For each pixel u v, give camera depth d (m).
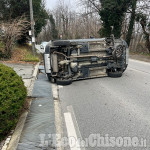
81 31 42.94
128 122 3.70
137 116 3.96
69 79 6.77
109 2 19.19
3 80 3.37
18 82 3.67
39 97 5.25
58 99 5.24
